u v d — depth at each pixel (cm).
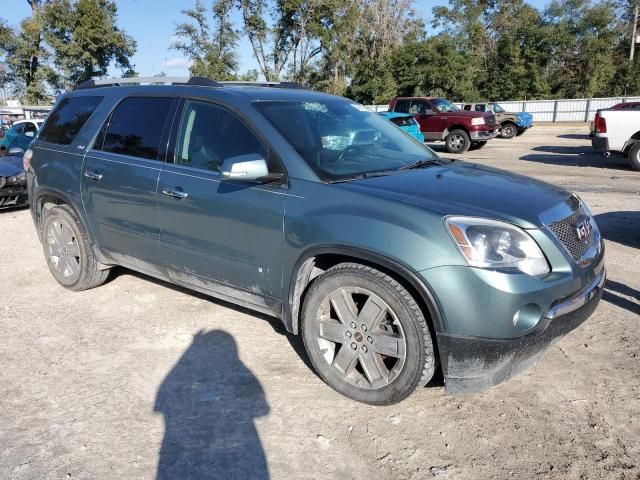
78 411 321
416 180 336
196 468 273
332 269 321
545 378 350
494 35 5188
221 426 306
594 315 441
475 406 322
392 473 268
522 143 2128
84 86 511
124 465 276
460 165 399
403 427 303
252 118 365
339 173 341
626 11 4856
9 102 3256
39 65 4500
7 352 394
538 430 299
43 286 530
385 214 298
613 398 327
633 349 385
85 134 472
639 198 923
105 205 447
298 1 4294
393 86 4334
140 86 449
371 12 4694
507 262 279
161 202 400
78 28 4141
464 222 283
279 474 269
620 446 285
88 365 375
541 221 296
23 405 328
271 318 446
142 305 476
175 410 321
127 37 4416
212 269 382
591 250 329
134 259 443
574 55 4566
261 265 351
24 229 790
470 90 4359
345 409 320
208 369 367
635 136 1257
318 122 389
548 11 4697
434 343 296
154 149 415
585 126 3109
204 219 374
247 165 328
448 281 277
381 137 417
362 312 312
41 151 512
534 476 265
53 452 286
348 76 4747
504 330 277
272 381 351
